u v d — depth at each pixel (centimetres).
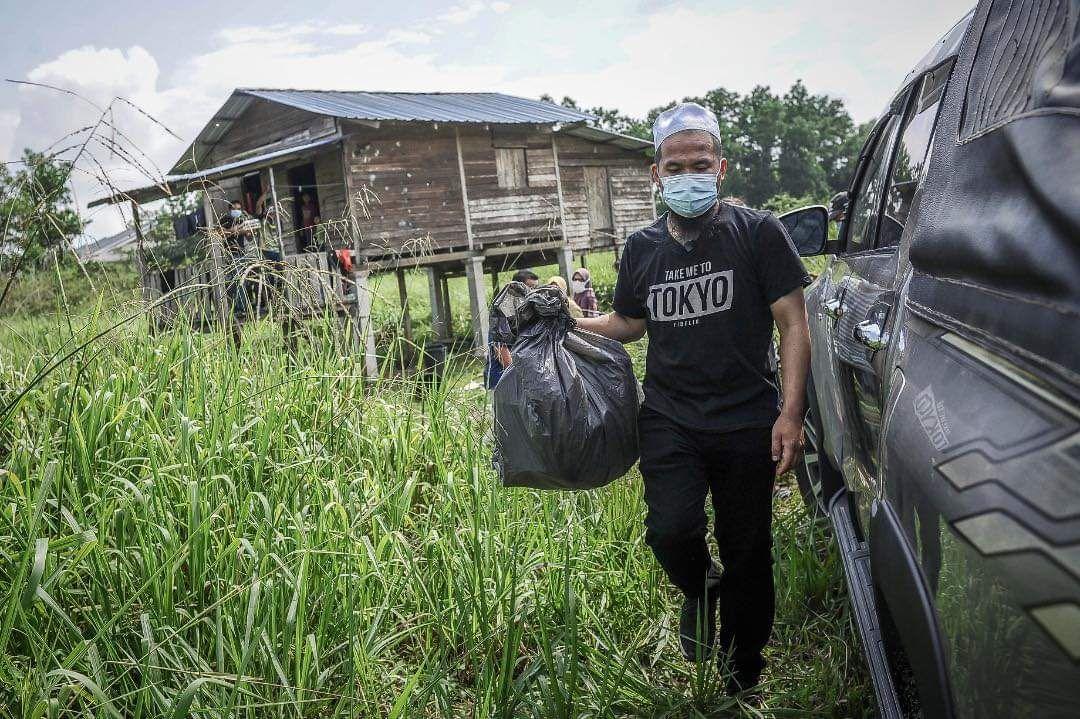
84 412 332
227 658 280
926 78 293
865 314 263
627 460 297
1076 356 111
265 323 445
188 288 423
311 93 1758
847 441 300
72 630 271
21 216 347
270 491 338
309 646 275
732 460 286
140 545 291
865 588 262
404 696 255
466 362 521
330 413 403
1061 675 104
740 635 296
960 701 135
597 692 289
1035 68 146
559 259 1900
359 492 366
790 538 379
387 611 319
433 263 1714
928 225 186
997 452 123
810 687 294
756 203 11025
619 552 386
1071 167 121
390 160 1575
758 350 284
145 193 1093
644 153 2212
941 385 154
